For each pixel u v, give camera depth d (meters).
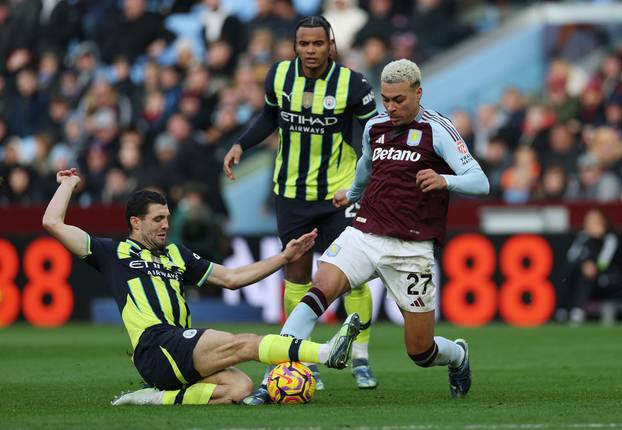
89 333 50.53
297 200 27.97
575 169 60.25
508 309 54.12
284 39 70.56
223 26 69.44
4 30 77.06
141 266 23.64
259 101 66.06
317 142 27.69
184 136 63.97
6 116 73.94
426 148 23.30
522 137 62.06
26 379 30.33
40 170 68.31
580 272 53.97
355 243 23.56
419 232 23.38
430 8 68.94
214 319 56.81
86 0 76.69
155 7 75.56
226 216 61.53
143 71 73.00
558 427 19.33
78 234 23.69
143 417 20.83
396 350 40.09
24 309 57.91
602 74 64.06
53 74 73.94
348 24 70.50
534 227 56.41
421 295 23.50
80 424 19.98
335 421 20.06
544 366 33.91
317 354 22.47
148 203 23.92
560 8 68.94
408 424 19.67
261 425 19.48
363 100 27.55
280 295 56.16
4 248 58.12
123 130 67.69
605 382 28.94
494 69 67.94
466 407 22.66
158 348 22.89
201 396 22.91
